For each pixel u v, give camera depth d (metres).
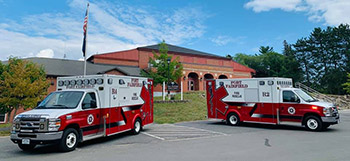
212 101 15.25
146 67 39.03
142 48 39.38
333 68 51.75
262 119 13.14
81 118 8.15
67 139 7.68
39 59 31.70
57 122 7.26
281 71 58.09
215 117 15.05
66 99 8.48
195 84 43.16
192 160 6.39
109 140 9.78
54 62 32.16
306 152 7.11
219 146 8.25
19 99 13.98
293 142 8.80
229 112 14.39
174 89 24.14
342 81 48.44
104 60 36.44
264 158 6.48
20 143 7.37
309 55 56.78
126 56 38.25
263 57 69.81
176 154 7.13
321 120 11.45
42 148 8.38
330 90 50.00
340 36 52.66
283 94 12.68
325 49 54.16
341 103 34.75
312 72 56.75
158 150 7.75
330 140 9.12
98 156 7.04
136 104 11.34
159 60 30.41
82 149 8.08
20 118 7.35
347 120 16.89
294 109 12.22
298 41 59.38
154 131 12.16
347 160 6.11
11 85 14.20
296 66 57.47
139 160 6.50
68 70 30.94
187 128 13.20
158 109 20.67
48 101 8.53
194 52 45.25
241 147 8.03
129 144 8.91
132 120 10.89
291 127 13.29
